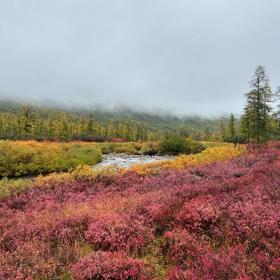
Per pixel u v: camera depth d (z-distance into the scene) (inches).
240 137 2640.3
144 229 312.2
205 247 267.7
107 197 494.0
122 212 368.5
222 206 351.6
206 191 430.3
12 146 1069.8
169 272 232.1
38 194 551.8
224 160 899.4
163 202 387.9
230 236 290.5
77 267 235.8
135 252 277.1
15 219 377.4
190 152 1674.5
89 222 345.1
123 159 1433.3
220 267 219.8
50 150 1155.3
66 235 315.6
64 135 3216.0
